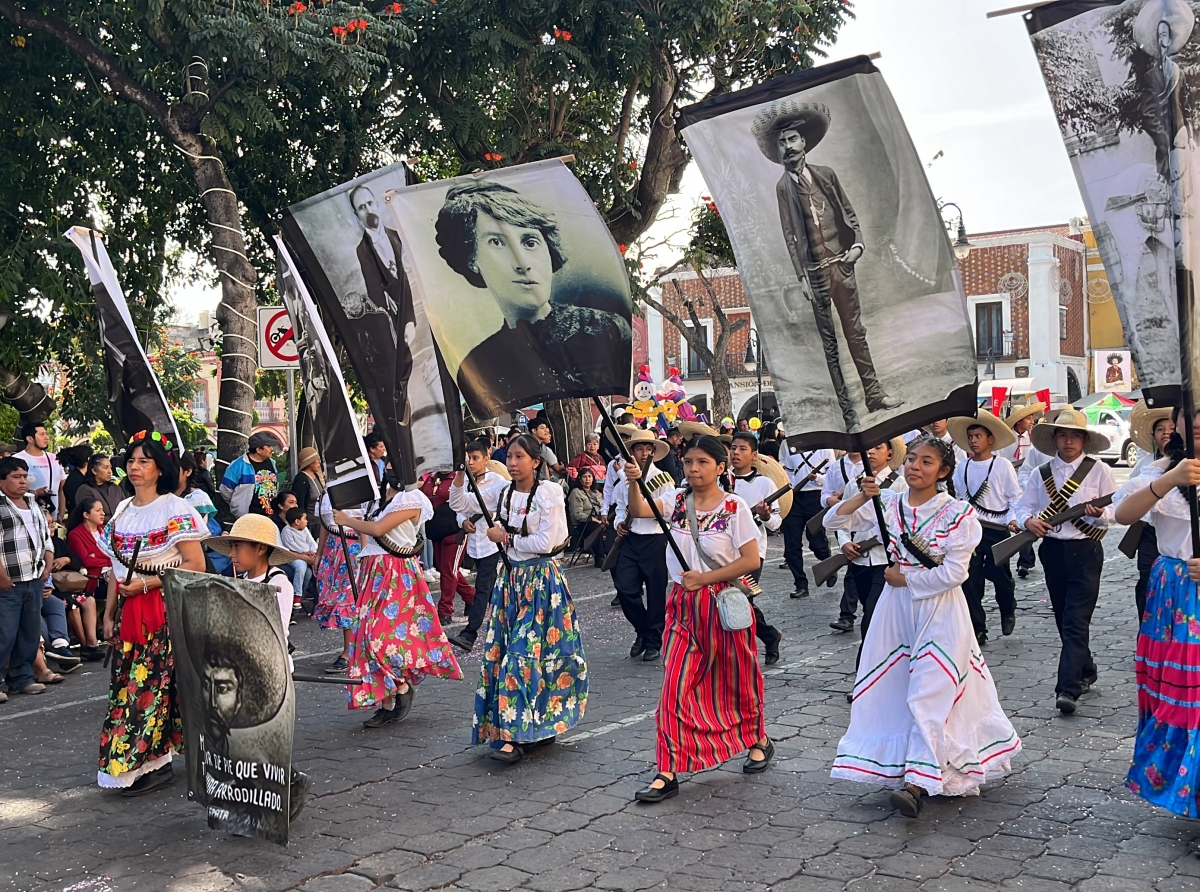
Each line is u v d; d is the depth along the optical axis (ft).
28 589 27.68
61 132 44.27
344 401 22.04
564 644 20.68
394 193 19.99
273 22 38.75
